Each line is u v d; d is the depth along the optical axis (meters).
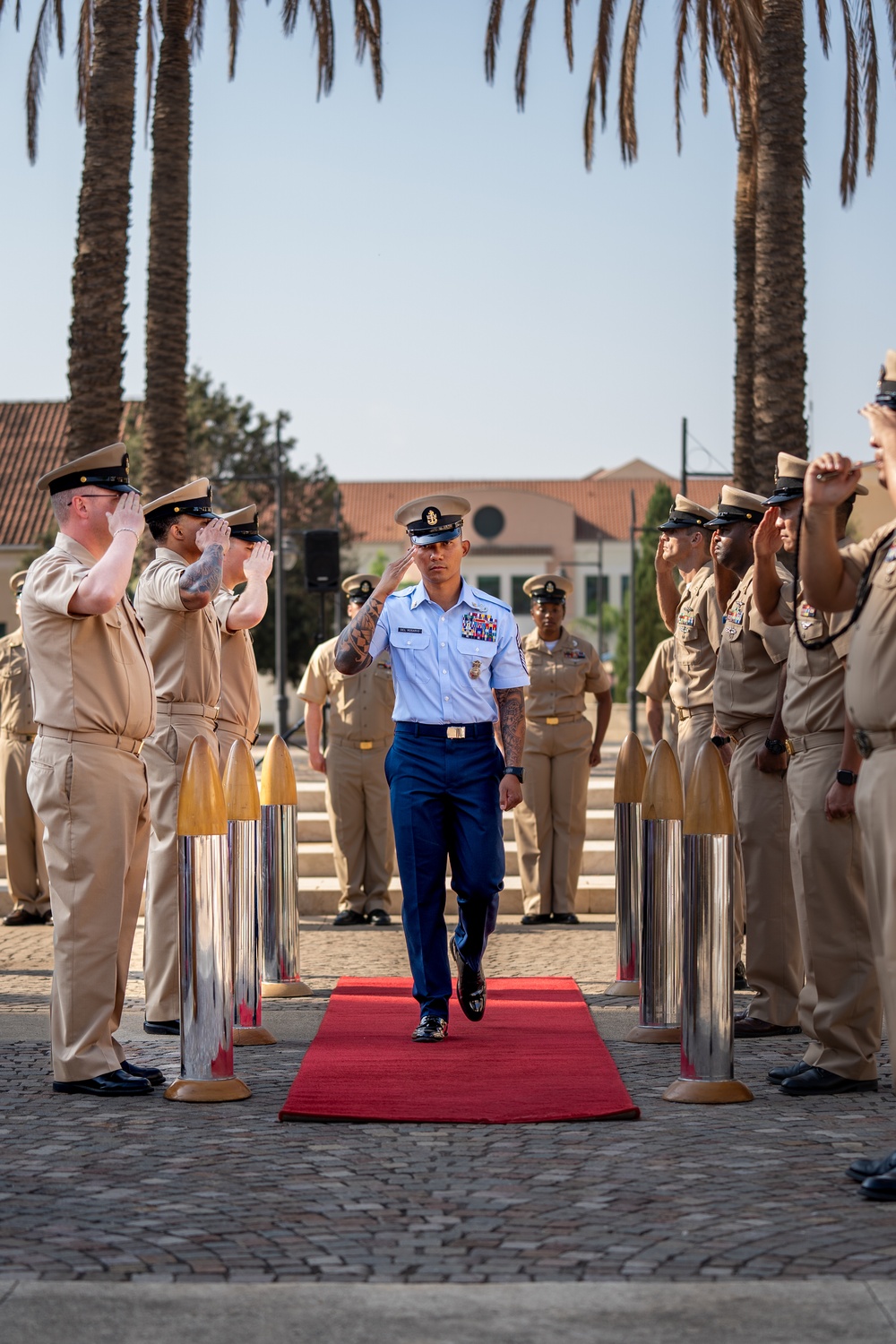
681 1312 4.48
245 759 8.84
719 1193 5.64
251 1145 6.38
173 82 20.97
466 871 8.58
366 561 79.88
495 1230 5.23
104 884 7.40
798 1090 7.39
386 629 8.73
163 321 20.84
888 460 5.85
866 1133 6.55
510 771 8.64
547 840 14.26
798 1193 5.63
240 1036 8.70
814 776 7.43
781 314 18.06
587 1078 7.55
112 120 18.27
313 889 15.17
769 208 18.06
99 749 7.38
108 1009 7.48
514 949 12.59
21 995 10.44
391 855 14.38
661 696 12.94
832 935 7.40
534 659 14.31
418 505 8.61
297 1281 4.76
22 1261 4.94
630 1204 5.51
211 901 7.29
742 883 9.69
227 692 10.08
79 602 7.14
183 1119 6.86
